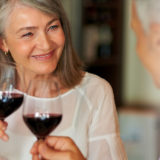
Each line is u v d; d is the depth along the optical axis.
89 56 4.48
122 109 4.69
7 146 1.86
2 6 1.64
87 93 1.97
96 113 1.96
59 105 1.33
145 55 2.45
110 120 1.95
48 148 1.23
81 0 4.30
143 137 4.37
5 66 1.54
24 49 1.69
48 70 1.73
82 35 4.33
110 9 4.73
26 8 1.63
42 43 1.66
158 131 4.36
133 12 2.62
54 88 1.33
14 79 1.55
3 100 1.50
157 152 4.25
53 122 1.31
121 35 4.80
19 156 1.85
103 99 1.97
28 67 1.73
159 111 4.50
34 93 1.33
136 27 2.52
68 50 1.93
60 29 1.71
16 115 1.88
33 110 1.30
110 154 1.91
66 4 4.18
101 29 4.65
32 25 1.63
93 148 1.94
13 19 1.66
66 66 1.94
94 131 1.95
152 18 2.48
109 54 4.75
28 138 1.85
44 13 1.63
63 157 1.22
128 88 5.02
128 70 4.98
